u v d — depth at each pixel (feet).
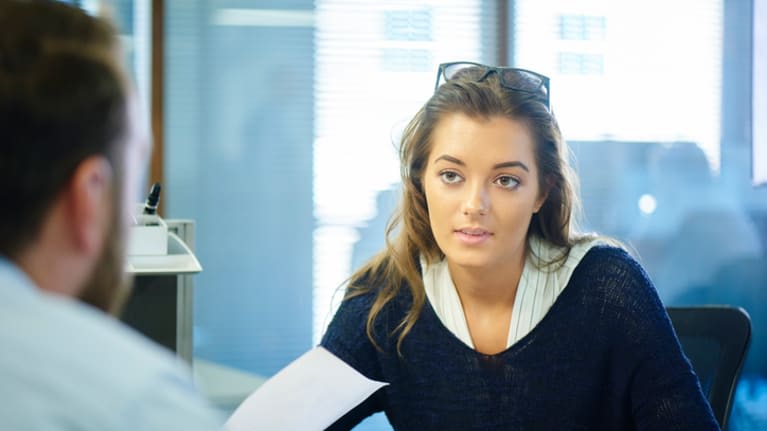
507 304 4.25
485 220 3.89
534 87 4.06
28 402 1.44
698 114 13.09
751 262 13.24
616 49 12.91
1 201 1.62
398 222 4.47
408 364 4.31
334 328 4.48
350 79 12.46
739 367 5.49
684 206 13.12
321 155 12.45
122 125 1.72
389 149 12.57
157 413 1.54
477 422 4.19
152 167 12.00
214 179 12.23
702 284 13.19
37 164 1.62
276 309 12.48
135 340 1.72
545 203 4.24
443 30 12.60
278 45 12.28
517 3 12.71
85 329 1.62
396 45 12.53
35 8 1.71
